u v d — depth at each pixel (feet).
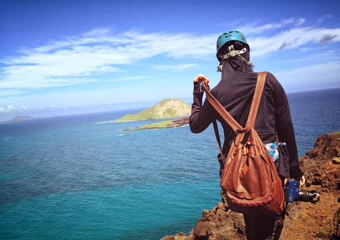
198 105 7.80
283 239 13.96
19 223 125.59
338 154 18.52
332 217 13.85
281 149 6.53
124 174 219.82
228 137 6.82
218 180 174.70
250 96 6.46
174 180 184.03
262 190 5.28
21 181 227.20
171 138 458.09
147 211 126.82
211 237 19.63
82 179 215.92
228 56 7.04
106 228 110.22
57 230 113.09
